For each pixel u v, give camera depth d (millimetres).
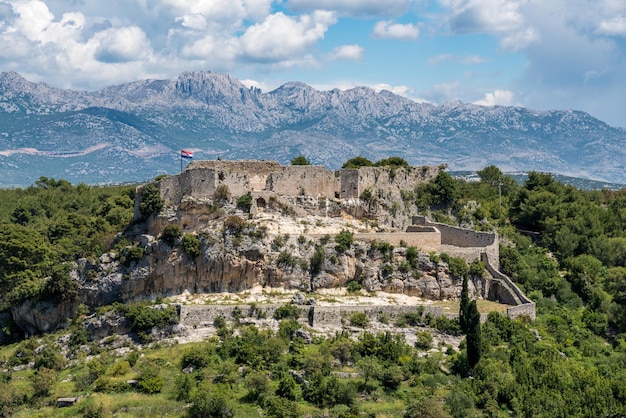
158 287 178625
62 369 161875
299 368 149250
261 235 178125
